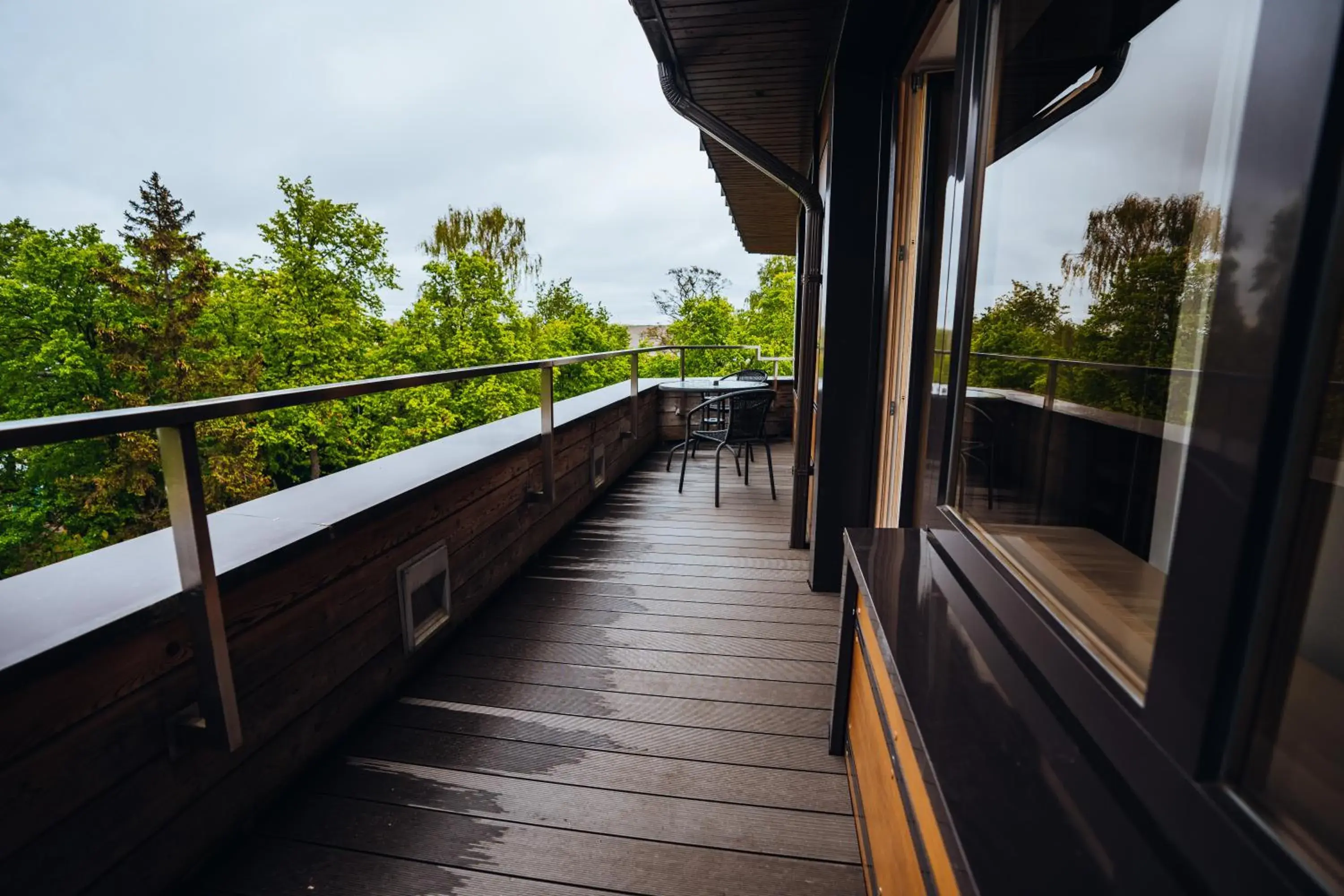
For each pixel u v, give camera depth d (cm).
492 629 235
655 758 163
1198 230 101
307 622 153
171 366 1942
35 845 96
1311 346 38
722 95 323
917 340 218
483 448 258
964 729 71
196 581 112
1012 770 63
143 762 112
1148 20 112
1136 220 118
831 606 255
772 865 129
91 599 111
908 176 233
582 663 211
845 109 238
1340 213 35
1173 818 50
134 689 110
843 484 260
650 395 582
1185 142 105
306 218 2158
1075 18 112
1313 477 40
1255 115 40
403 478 206
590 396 478
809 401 310
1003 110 114
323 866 129
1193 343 103
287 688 147
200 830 125
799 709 185
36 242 1906
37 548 1805
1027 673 82
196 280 2067
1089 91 117
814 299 304
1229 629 43
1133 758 56
